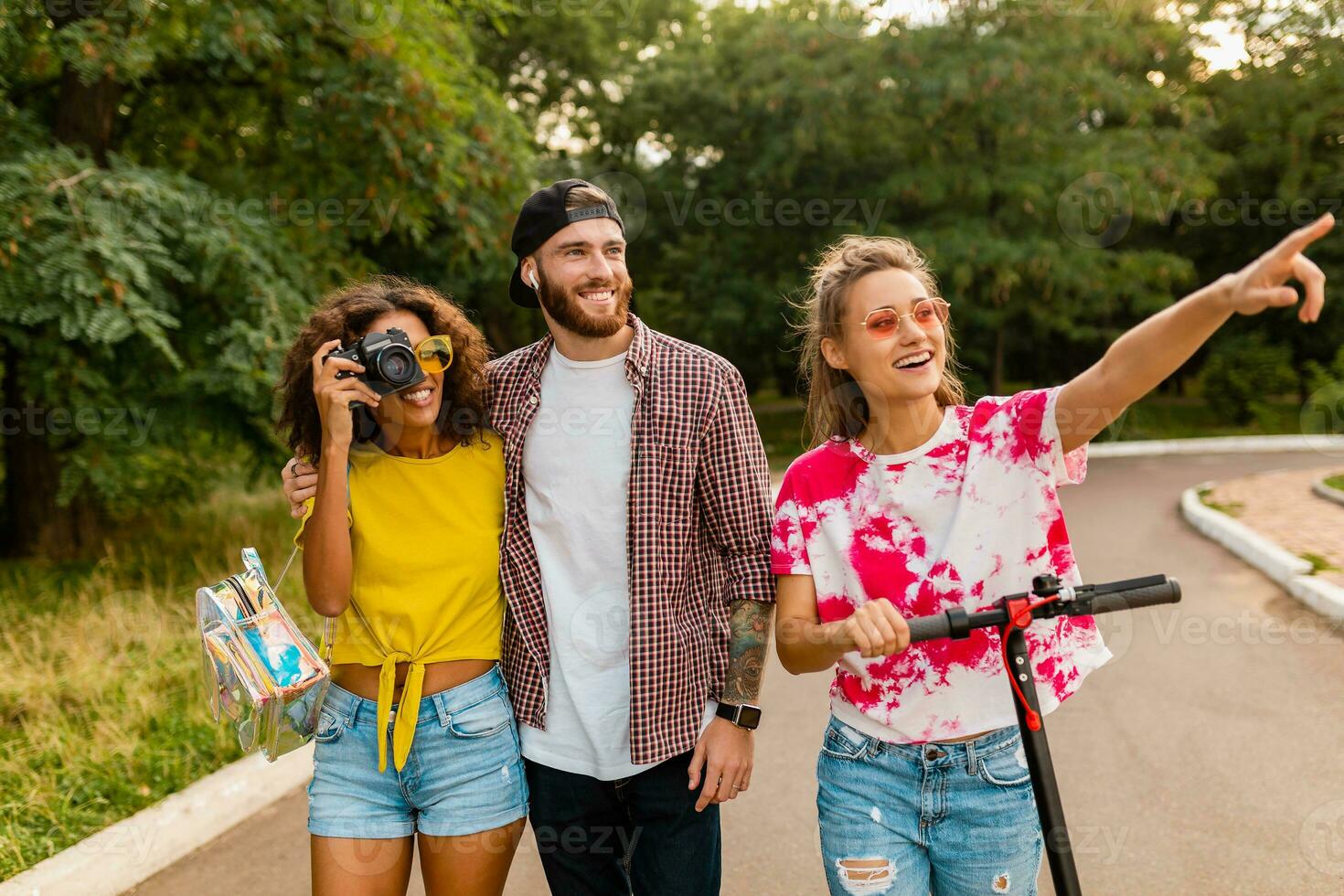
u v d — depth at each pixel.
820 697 4.95
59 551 8.62
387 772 2.07
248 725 2.00
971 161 18.50
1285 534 8.15
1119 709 4.56
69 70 7.60
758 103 18.83
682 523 2.12
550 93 18.55
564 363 2.19
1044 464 1.72
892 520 1.81
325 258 8.26
